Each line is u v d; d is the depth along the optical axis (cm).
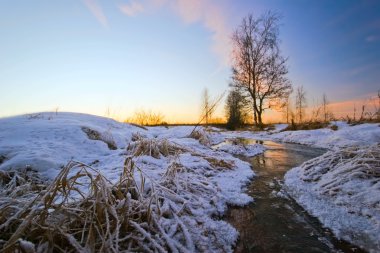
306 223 338
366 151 525
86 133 814
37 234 230
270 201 421
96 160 631
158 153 636
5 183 476
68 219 250
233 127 2462
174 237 279
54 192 245
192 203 369
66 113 1157
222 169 603
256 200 427
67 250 226
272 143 1245
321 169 539
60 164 558
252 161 768
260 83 2511
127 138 973
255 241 296
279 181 537
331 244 286
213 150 880
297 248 280
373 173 449
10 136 721
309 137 1286
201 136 1077
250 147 996
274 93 2483
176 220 304
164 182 419
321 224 333
